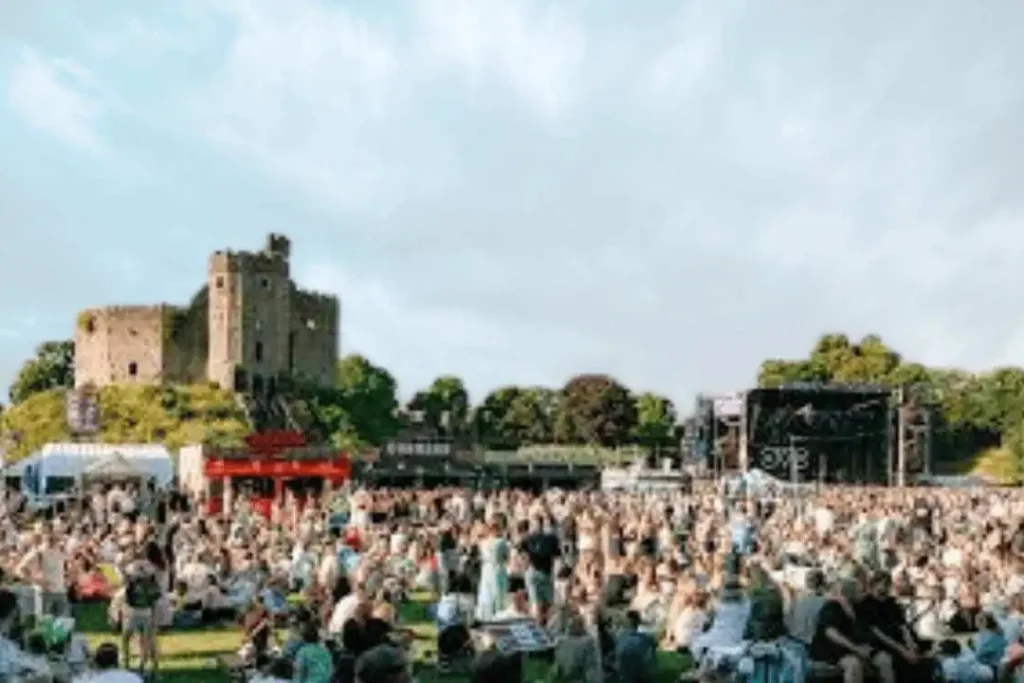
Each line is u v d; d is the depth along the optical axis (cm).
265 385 18750
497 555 2828
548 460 16450
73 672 2050
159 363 18638
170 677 2341
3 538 4044
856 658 1686
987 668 2119
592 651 2159
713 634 2250
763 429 14900
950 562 3609
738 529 4150
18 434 16262
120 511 5597
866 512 5250
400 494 6631
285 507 6425
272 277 19000
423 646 2702
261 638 2344
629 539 4091
